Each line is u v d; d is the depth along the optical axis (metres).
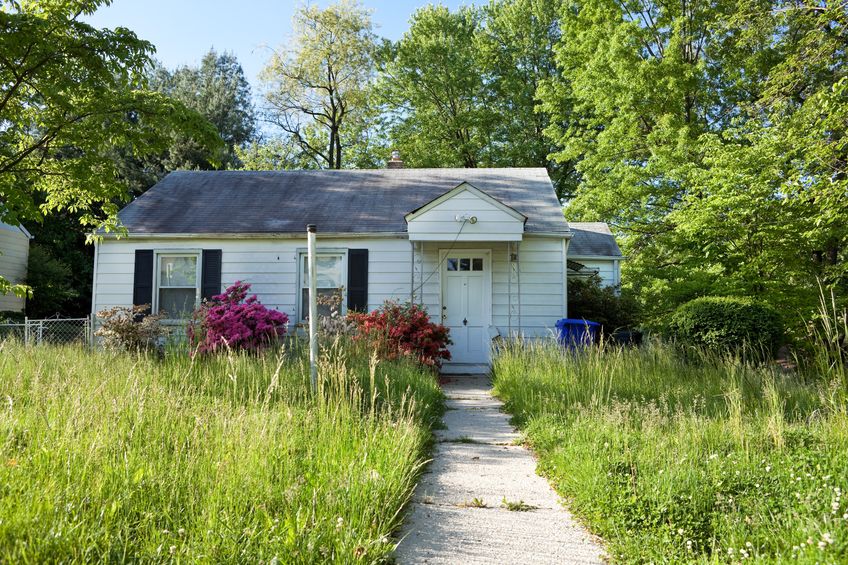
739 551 3.23
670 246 16.14
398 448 4.95
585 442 5.31
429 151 31.14
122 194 11.73
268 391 5.36
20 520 2.87
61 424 4.53
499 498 4.66
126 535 3.00
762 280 11.98
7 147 11.98
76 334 14.41
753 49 18.88
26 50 9.46
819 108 11.04
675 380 8.66
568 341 12.30
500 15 32.31
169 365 8.20
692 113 20.55
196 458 4.05
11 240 20.62
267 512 3.39
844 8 11.92
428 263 13.88
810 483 4.12
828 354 8.37
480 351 13.87
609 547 3.58
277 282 13.84
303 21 29.97
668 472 4.23
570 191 30.58
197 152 31.39
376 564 3.16
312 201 15.35
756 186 11.36
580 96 22.20
